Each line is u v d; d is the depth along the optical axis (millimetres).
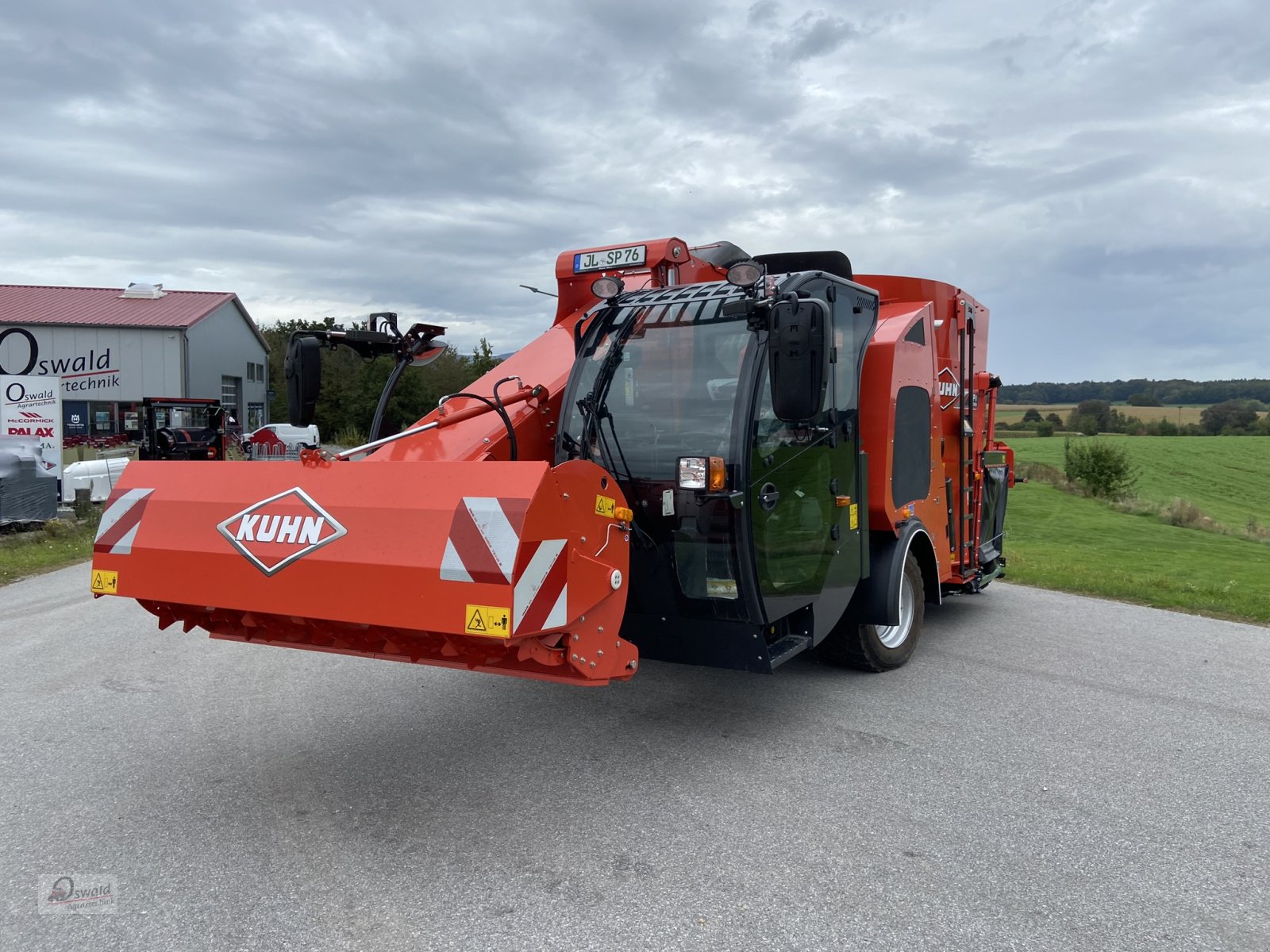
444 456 4629
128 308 39031
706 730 4891
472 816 3809
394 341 5445
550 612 3406
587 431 4605
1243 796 4062
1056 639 7223
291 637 4066
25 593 9203
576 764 4395
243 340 44750
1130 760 4488
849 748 4625
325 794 4031
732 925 2979
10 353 35594
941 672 6125
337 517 3576
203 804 3916
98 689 5633
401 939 2891
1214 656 6684
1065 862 3424
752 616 4301
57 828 3680
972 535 7566
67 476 16516
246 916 3029
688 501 4297
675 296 4789
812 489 4824
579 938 2902
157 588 3930
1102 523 27016
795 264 6414
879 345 5547
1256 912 3090
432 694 5512
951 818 3805
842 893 3184
